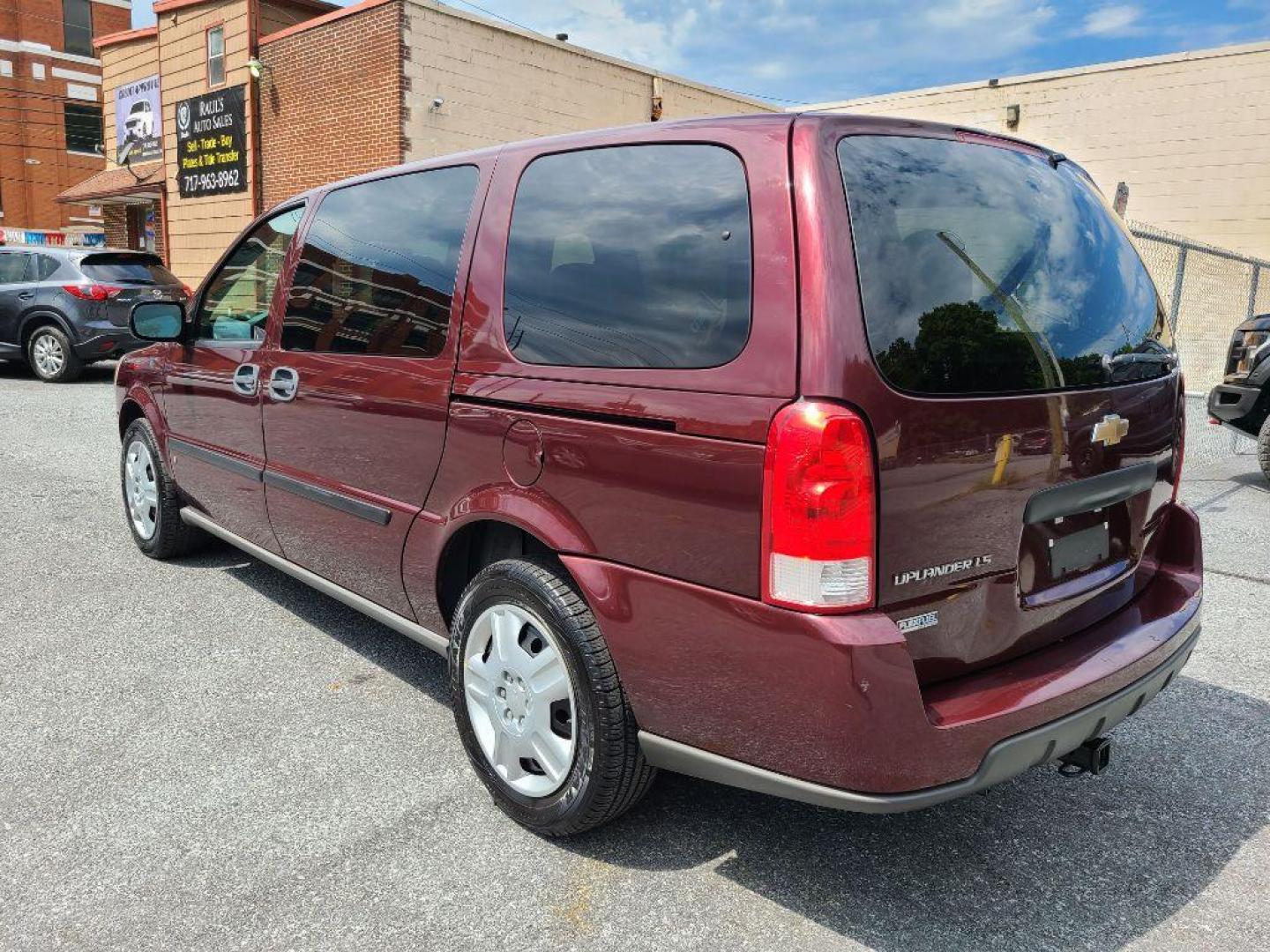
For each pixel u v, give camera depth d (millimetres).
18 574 4648
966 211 2225
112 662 3666
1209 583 4812
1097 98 17078
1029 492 2201
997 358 2127
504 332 2596
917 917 2293
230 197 17438
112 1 38844
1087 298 2436
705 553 2064
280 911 2281
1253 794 2877
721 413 2014
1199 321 15672
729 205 2125
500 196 2727
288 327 3537
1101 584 2486
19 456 7441
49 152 38062
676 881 2414
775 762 2037
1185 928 2268
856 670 1872
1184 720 3350
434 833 2602
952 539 2051
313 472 3385
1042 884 2430
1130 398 2467
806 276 1938
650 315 2227
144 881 2379
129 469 4945
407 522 2922
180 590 4480
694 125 2287
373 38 14125
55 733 3109
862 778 1921
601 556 2287
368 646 3871
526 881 2404
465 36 14578
